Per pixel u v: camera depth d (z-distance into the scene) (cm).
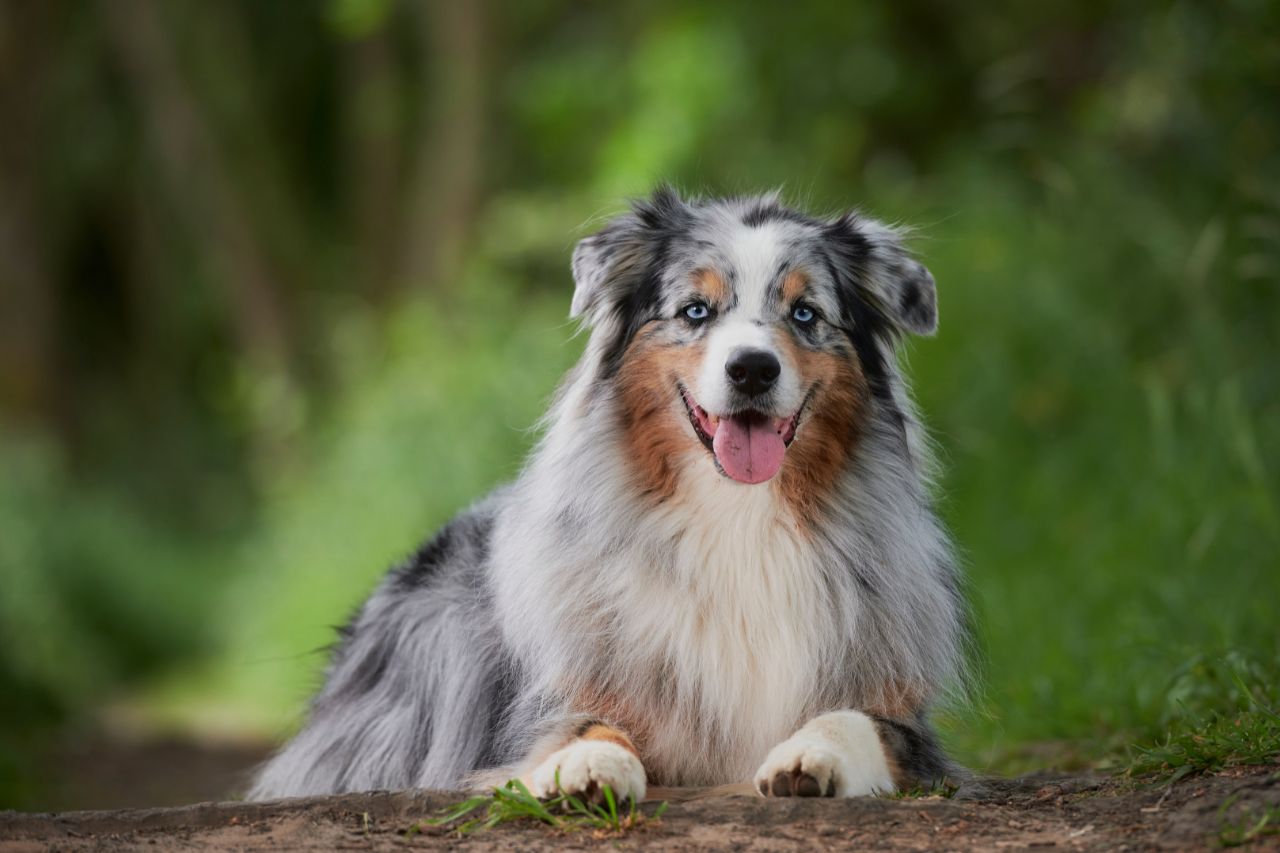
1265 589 797
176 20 2372
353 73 2647
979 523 1091
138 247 3216
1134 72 1362
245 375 2278
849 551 562
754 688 555
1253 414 961
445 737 607
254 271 2423
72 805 965
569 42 2361
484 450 1539
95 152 2895
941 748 570
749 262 573
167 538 2519
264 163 2503
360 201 2555
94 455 3111
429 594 650
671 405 566
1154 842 419
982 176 1422
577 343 1515
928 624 572
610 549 559
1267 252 1041
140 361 3284
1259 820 418
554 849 437
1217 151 1135
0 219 2480
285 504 1894
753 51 2067
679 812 468
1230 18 1138
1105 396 1114
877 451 584
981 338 1214
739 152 2017
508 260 2128
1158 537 926
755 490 552
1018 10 1925
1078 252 1206
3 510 1723
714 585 554
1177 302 1118
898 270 620
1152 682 728
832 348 576
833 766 484
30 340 2497
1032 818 461
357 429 1739
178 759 1197
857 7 2067
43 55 2502
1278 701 616
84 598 1909
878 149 2114
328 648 728
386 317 2250
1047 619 913
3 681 1435
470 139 2211
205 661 1925
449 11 2217
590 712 551
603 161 2059
